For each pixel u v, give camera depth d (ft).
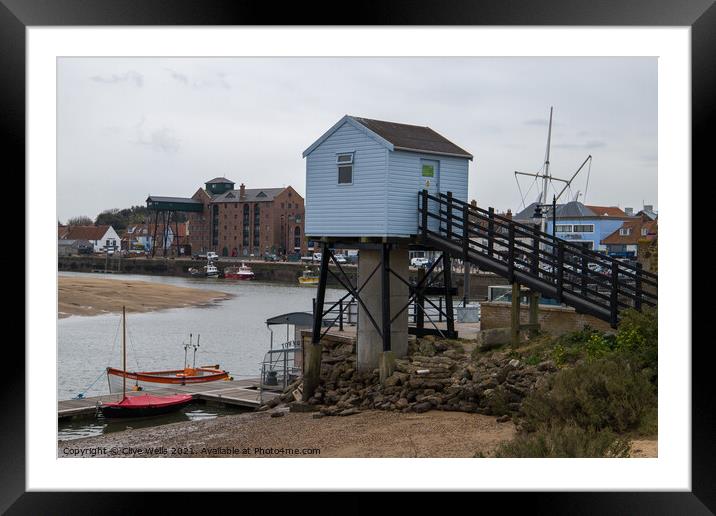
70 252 545.85
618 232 200.54
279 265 474.90
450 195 86.99
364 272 92.99
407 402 78.18
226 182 554.05
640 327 65.05
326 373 96.32
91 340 201.26
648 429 53.57
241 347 192.54
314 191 92.32
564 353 69.46
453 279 262.47
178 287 374.43
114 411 110.01
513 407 67.26
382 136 86.22
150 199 523.29
